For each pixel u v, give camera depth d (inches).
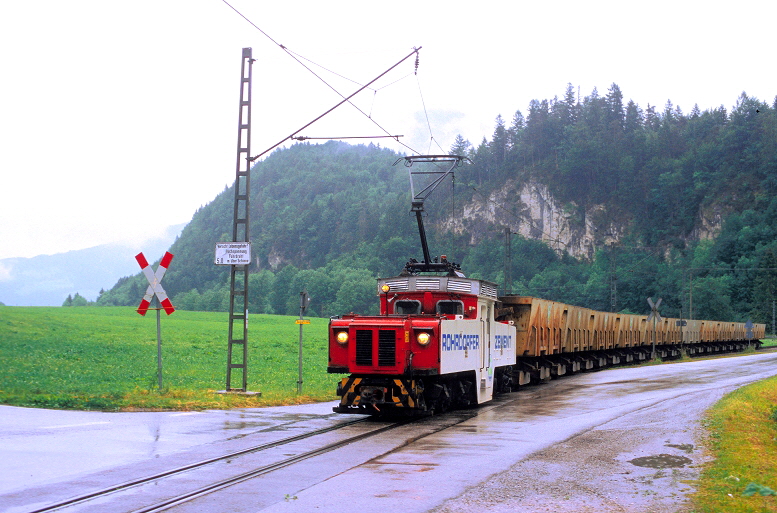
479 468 398.6
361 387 617.0
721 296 5221.5
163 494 325.7
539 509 312.0
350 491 339.6
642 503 323.3
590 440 504.1
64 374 896.3
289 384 928.9
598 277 6382.9
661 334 2132.1
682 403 735.7
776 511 302.7
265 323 3334.2
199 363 1236.5
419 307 742.5
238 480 358.3
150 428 515.2
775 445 491.8
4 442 439.8
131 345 1521.9
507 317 1012.5
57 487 332.8
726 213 7790.4
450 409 721.6
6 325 1679.4
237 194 772.0
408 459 422.9
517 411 702.5
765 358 2020.2
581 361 1456.7
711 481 364.5
